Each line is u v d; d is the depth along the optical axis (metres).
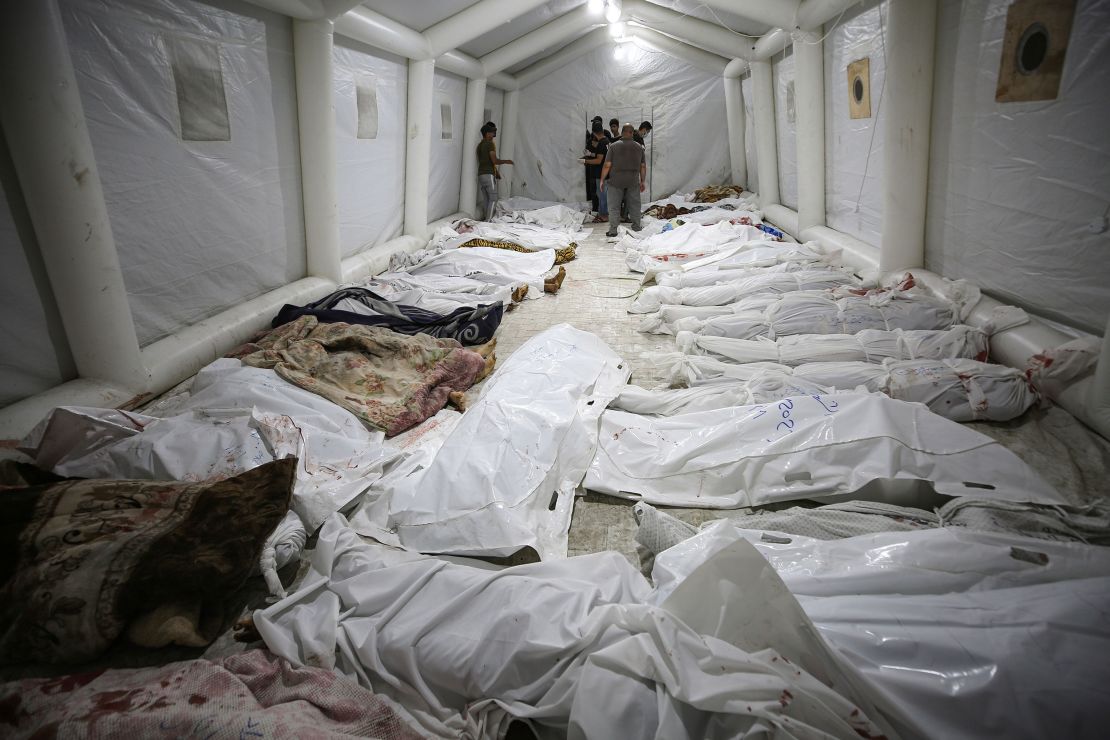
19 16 2.58
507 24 8.09
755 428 2.57
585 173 11.61
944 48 4.26
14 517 2.01
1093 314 3.28
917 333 3.64
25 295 2.98
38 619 1.79
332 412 3.00
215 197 4.23
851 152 6.15
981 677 1.22
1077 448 2.75
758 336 4.03
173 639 1.83
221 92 4.13
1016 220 3.76
